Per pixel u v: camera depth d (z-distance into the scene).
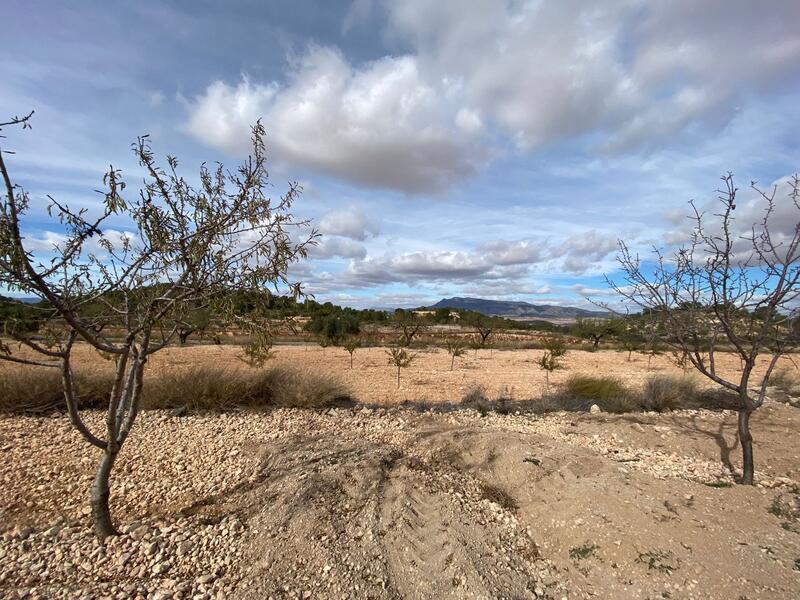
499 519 4.45
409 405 9.20
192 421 7.43
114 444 3.85
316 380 9.11
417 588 3.34
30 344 3.11
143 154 3.20
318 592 3.25
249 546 3.77
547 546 4.03
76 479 5.09
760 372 17.48
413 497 4.61
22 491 4.78
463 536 3.94
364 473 5.08
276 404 8.62
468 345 30.83
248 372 9.41
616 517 4.08
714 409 9.16
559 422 8.16
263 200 3.46
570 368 19.92
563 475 5.08
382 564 3.56
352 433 6.96
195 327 3.74
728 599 3.08
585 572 3.59
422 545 3.81
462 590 3.28
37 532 3.98
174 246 3.26
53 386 7.95
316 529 3.93
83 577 3.39
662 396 9.26
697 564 3.41
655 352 21.86
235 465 5.55
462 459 5.88
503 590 3.33
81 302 2.98
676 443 6.87
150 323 3.28
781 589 3.12
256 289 3.40
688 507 4.23
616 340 30.41
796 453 6.36
